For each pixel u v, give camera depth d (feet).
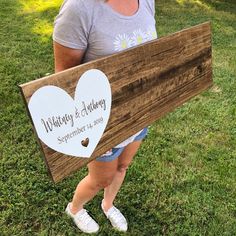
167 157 10.02
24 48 14.97
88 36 5.07
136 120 5.61
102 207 8.24
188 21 19.39
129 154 6.86
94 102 4.87
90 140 4.99
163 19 19.35
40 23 17.39
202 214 8.58
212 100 12.68
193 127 11.32
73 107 4.63
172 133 10.96
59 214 8.25
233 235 8.22
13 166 9.30
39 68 13.67
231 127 11.50
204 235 8.17
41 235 7.80
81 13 4.85
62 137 4.61
